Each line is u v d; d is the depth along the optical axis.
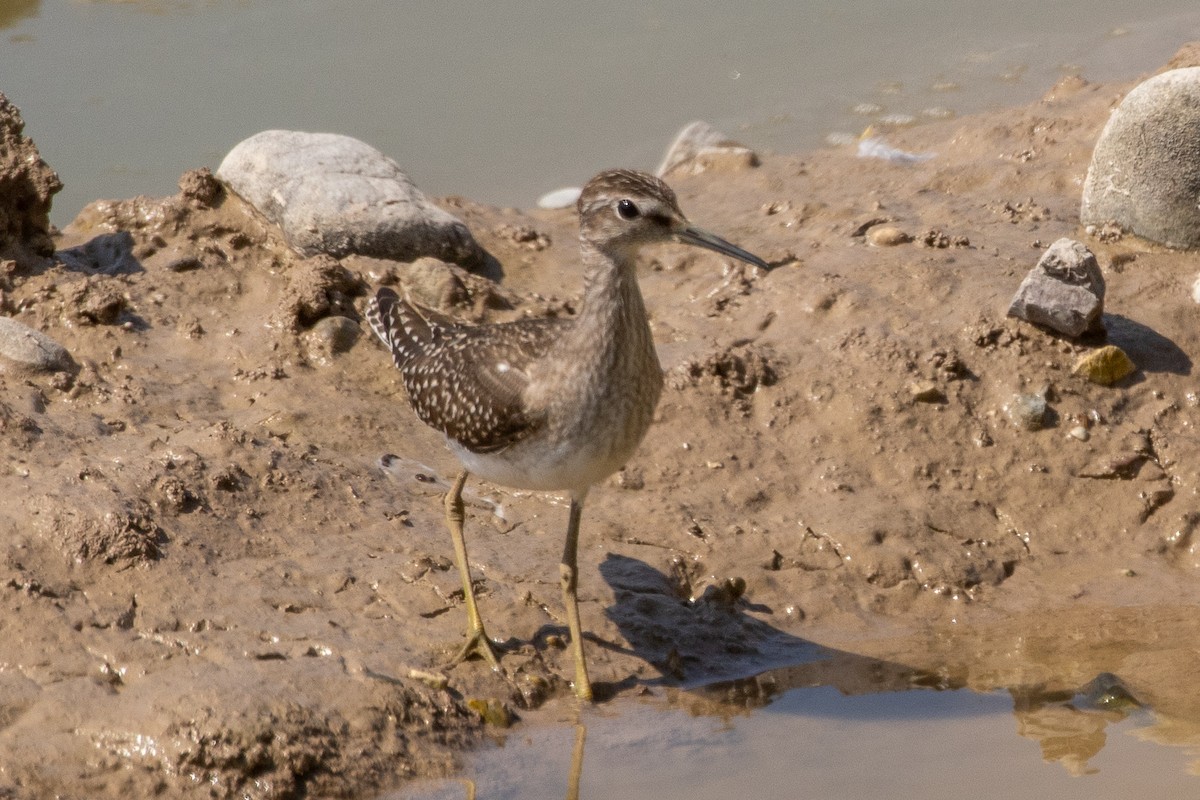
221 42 20.56
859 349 13.88
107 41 20.31
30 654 9.76
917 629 11.58
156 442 12.03
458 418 10.16
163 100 18.75
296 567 11.00
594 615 11.09
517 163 18.22
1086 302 13.60
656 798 9.30
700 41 21.39
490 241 16.17
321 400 13.07
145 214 15.44
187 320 14.07
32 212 14.47
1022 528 12.60
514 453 9.96
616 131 19.06
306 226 15.02
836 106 19.77
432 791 9.26
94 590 10.36
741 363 13.73
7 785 8.77
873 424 13.27
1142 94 15.00
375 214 15.02
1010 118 18.45
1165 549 12.49
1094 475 12.95
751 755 9.82
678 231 9.70
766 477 12.84
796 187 17.75
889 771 9.63
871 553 12.14
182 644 10.02
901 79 20.42
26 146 14.41
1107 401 13.47
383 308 12.01
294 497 11.70
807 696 10.59
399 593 10.93
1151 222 15.21
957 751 9.88
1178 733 10.06
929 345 13.88
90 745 9.10
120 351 13.45
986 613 11.76
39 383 12.70
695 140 18.64
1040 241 15.55
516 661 10.47
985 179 17.28
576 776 9.49
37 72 19.19
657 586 11.52
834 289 14.68
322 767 9.19
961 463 13.05
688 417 13.27
